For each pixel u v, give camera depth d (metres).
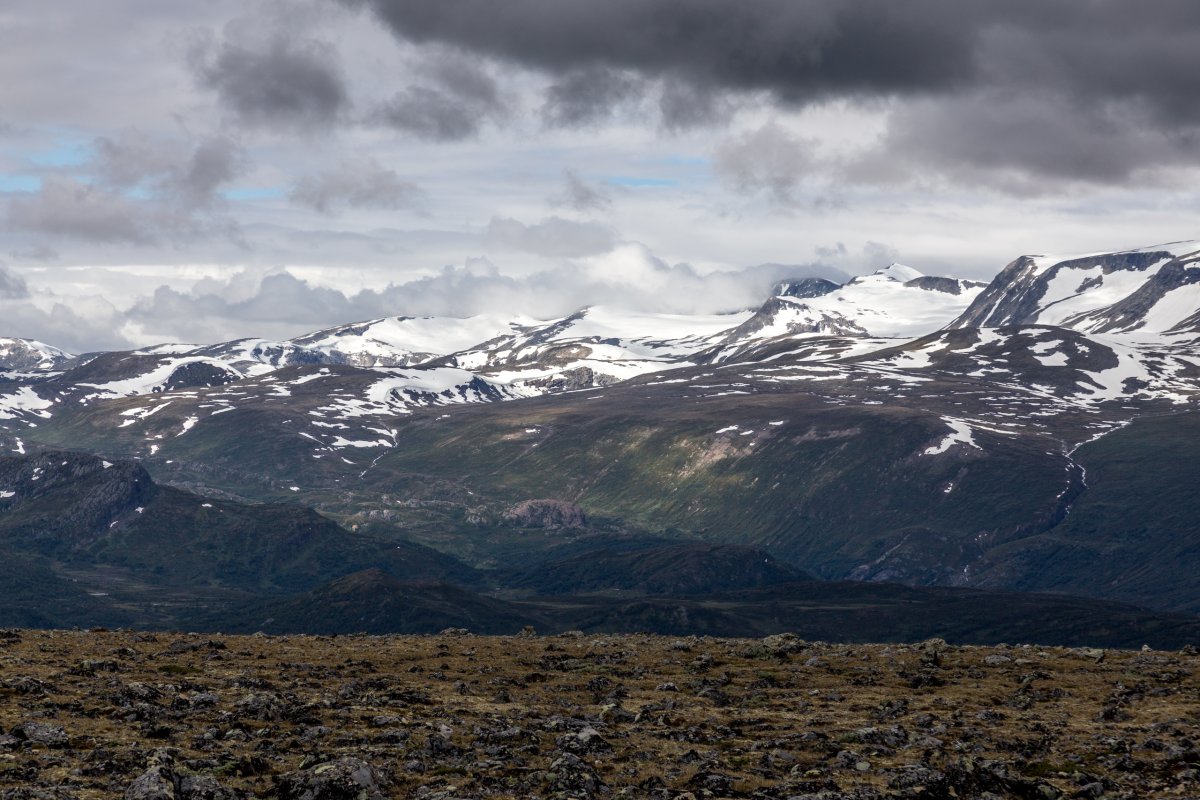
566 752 55.19
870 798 48.75
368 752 53.09
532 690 72.62
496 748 55.16
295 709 60.66
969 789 51.22
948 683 77.69
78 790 43.75
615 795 48.81
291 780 46.50
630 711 66.56
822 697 72.50
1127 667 82.69
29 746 49.81
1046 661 85.06
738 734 61.78
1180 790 52.12
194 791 44.00
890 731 61.19
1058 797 51.59
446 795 46.53
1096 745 60.47
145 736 53.34
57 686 62.81
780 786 50.47
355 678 73.12
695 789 49.97
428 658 82.69
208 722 57.66
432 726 58.75
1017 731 63.44
